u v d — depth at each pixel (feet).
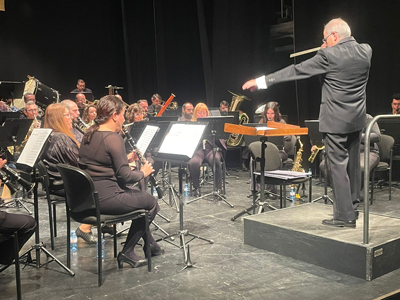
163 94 31.53
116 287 8.63
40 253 10.64
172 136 10.34
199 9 27.50
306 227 10.04
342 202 9.80
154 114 24.76
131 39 33.86
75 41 33.86
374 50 18.99
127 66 34.30
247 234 11.05
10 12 31.27
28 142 9.62
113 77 35.73
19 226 8.30
